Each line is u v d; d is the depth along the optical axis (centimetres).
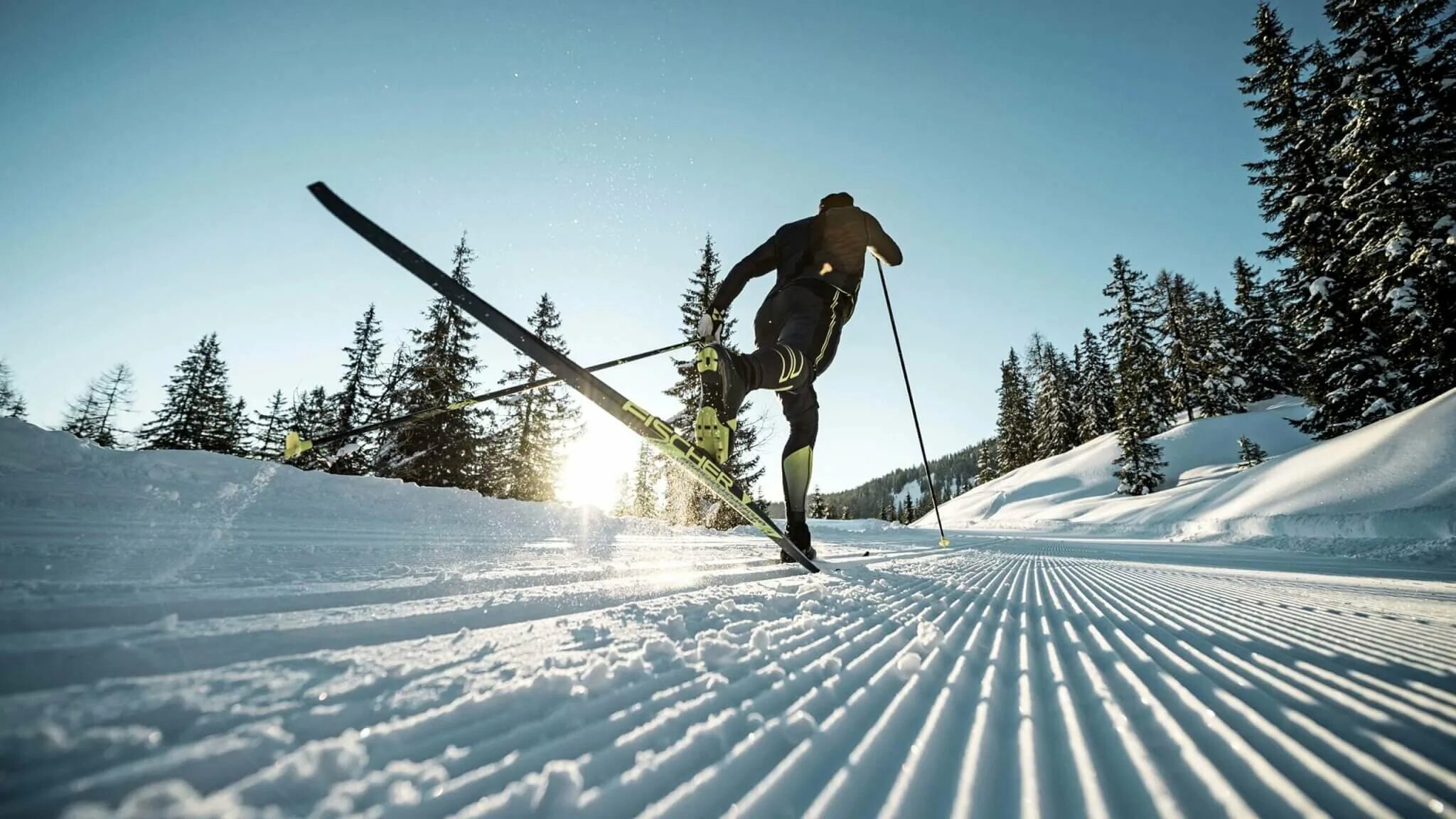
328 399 2761
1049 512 2611
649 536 624
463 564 209
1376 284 1661
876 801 53
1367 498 1028
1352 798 54
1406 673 110
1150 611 205
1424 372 1638
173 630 86
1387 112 1653
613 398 179
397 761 52
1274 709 84
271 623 95
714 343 204
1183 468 2909
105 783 42
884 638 130
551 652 92
